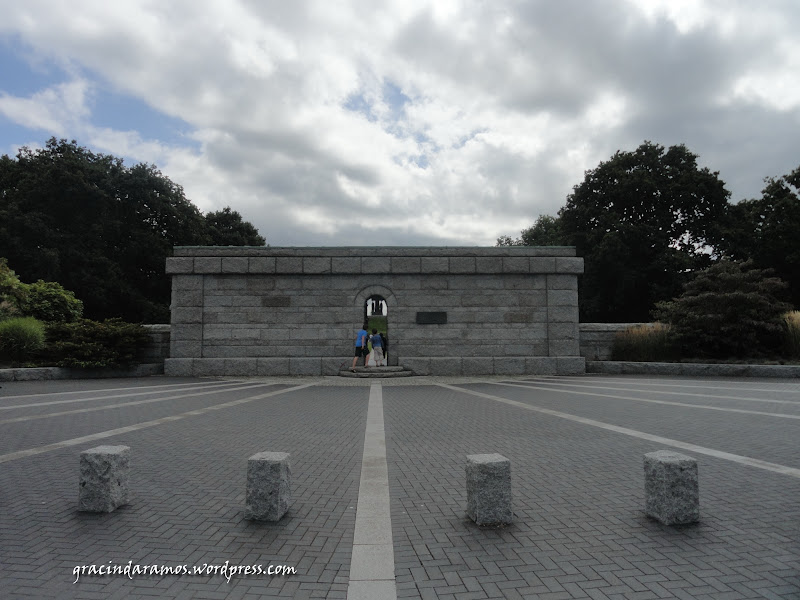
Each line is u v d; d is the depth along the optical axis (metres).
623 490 5.72
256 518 4.89
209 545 4.35
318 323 20.53
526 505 5.28
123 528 4.72
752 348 20.11
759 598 3.44
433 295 20.78
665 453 5.05
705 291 21.27
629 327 22.02
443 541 4.41
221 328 20.44
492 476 4.80
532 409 11.41
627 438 8.27
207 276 20.59
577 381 17.78
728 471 6.35
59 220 38.03
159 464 6.84
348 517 4.99
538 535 4.53
